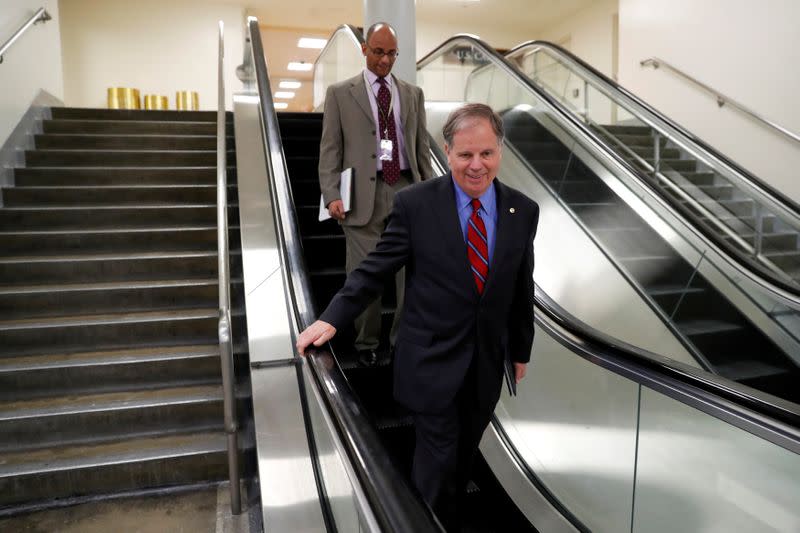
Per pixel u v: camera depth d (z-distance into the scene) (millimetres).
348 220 2723
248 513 2629
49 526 2551
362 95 2744
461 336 1631
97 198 5016
